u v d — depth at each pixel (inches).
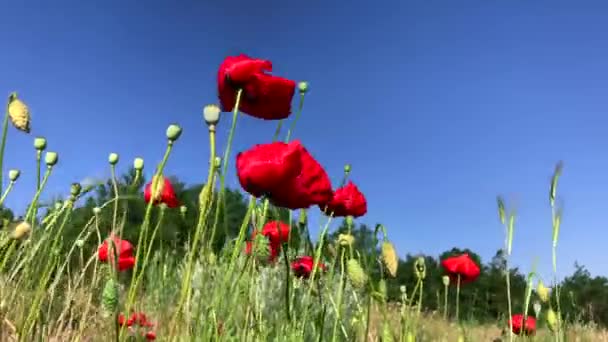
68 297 17.2
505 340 24.6
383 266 15.8
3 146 13.0
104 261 17.7
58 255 17.5
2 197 13.9
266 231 17.3
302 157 13.4
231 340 15.1
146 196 16.0
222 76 14.2
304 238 18.5
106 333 15.3
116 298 11.5
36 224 16.8
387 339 15.9
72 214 17.6
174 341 11.6
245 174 13.0
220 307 13.6
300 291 19.4
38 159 15.2
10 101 13.1
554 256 17.8
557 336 19.4
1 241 14.6
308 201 13.4
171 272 26.6
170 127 12.2
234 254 13.3
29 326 15.3
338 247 15.5
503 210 17.4
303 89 18.5
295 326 16.0
